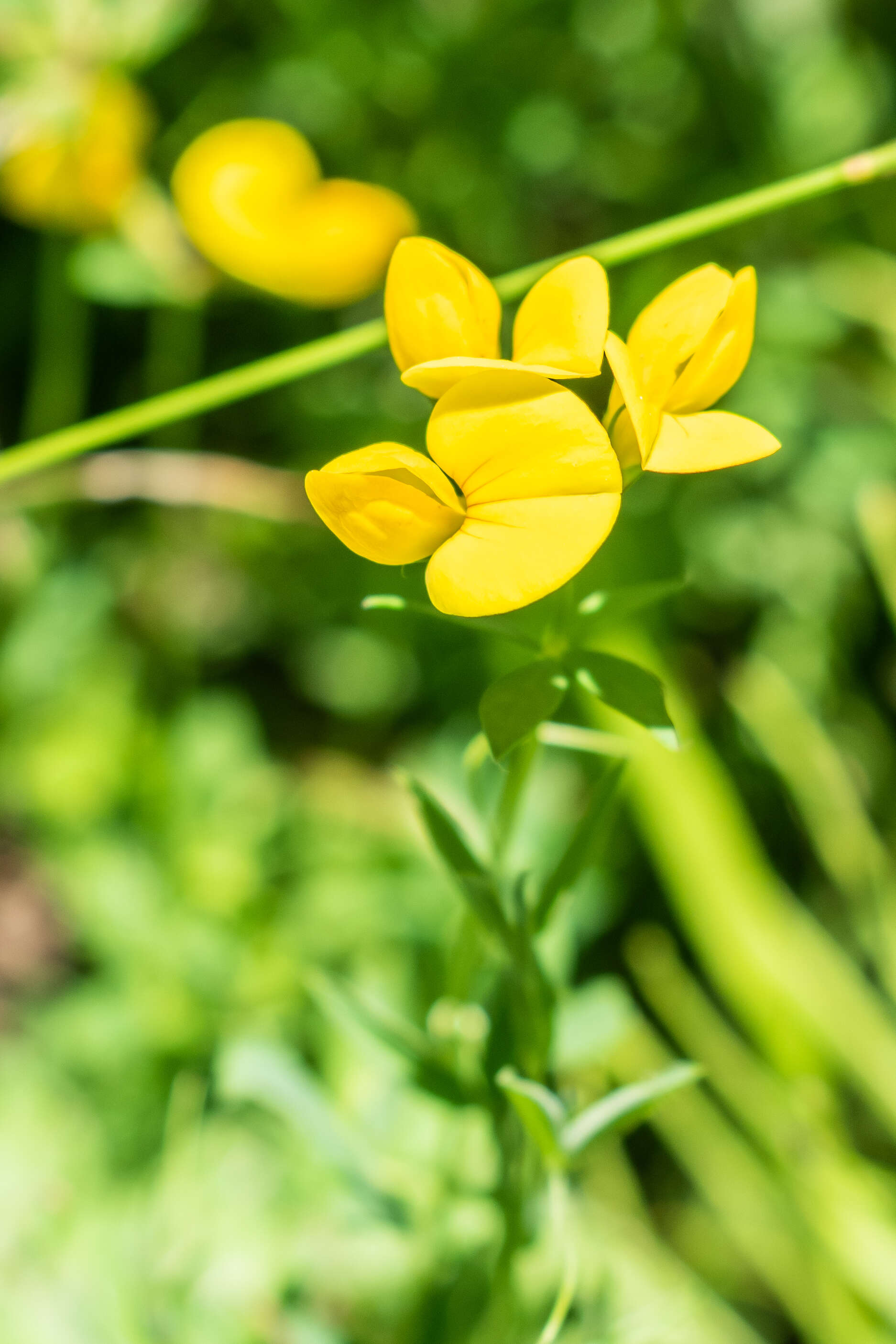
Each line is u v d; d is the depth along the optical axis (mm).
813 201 487
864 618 494
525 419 176
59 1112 344
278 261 328
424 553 182
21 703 416
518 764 196
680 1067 202
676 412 184
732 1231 361
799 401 472
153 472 322
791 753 420
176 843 392
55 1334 243
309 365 250
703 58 490
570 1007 228
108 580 448
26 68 326
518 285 229
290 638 520
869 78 500
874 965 439
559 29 462
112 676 432
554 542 176
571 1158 199
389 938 374
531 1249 219
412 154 467
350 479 178
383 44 452
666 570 469
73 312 446
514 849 247
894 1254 325
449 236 474
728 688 491
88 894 369
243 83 464
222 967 357
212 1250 265
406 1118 250
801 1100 347
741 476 479
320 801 443
